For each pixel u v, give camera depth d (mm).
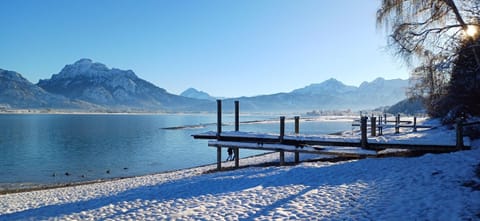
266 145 13477
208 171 15281
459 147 10555
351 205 6734
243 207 7277
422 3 10547
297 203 7242
